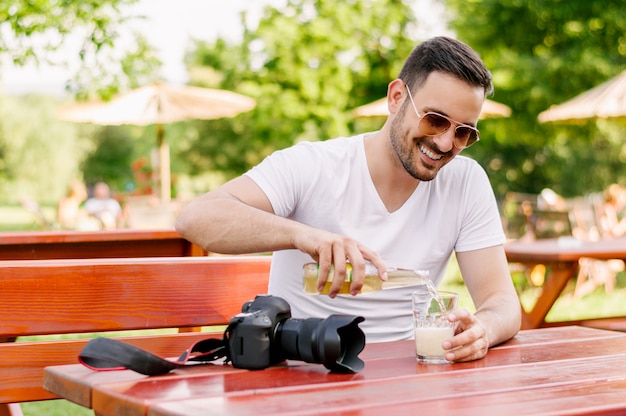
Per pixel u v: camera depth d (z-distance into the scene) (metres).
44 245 4.37
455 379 1.97
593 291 10.08
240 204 2.46
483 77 2.54
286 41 17.52
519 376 2.01
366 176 2.75
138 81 8.50
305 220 2.77
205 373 1.98
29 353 2.52
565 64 16.25
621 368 2.12
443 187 2.85
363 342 2.06
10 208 42.25
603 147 25.55
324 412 1.61
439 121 2.52
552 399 1.76
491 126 17.33
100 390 1.79
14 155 46.09
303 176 2.72
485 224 2.89
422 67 2.58
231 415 1.57
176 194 18.28
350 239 2.16
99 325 2.60
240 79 18.67
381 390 1.83
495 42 17.39
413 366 2.12
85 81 8.16
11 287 2.48
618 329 4.97
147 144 43.31
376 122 19.62
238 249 2.39
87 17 7.41
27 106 47.50
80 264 2.58
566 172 26.00
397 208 2.79
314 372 2.01
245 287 2.88
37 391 2.52
